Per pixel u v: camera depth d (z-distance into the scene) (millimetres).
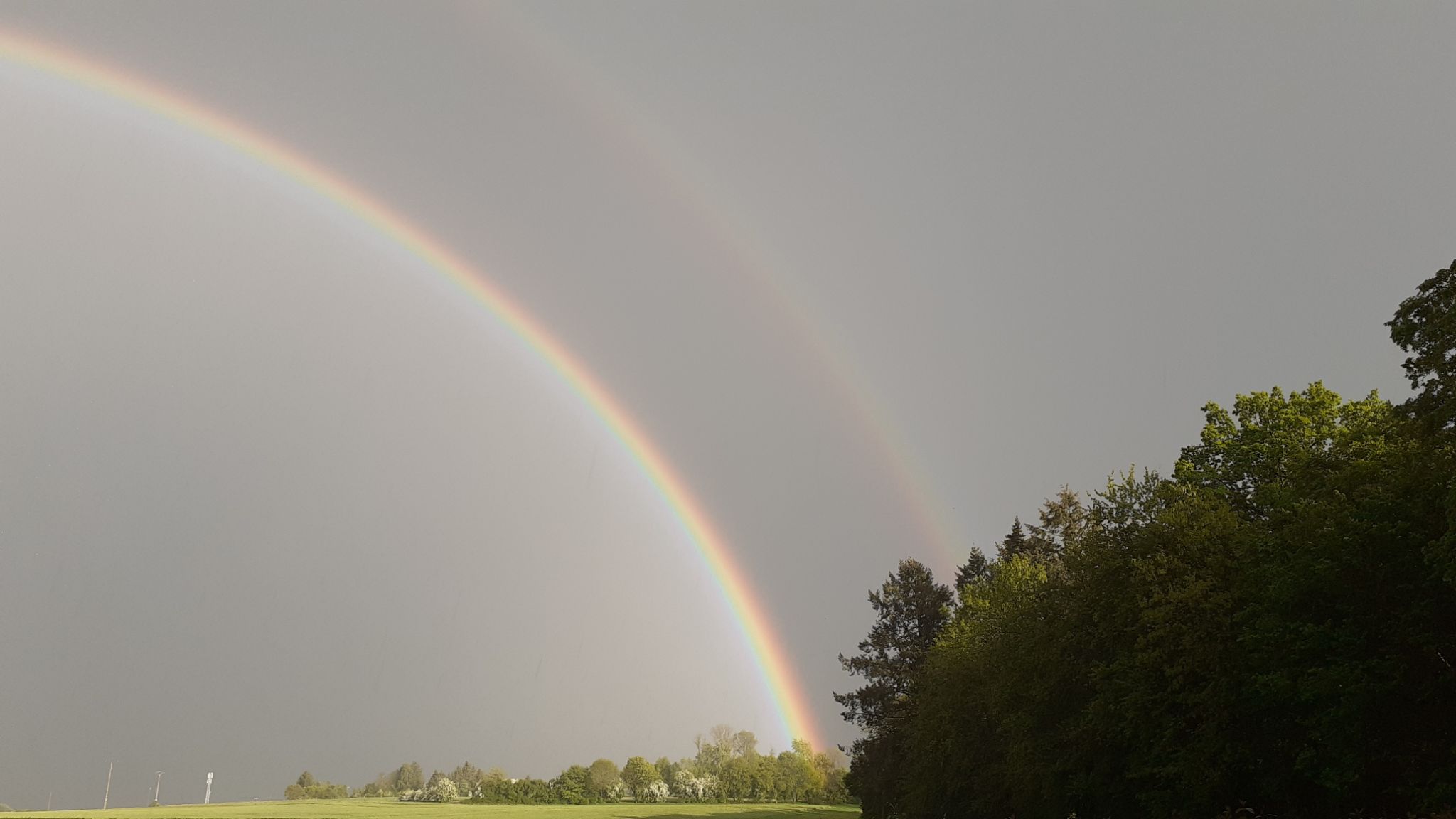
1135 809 43656
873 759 89000
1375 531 30344
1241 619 35156
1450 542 25859
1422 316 29969
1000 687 50625
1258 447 45094
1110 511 45906
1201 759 34750
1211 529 39531
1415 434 30016
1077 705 45125
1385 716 30422
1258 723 35688
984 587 73562
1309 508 34031
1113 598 41844
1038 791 48719
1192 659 35750
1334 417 46188
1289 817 34750
